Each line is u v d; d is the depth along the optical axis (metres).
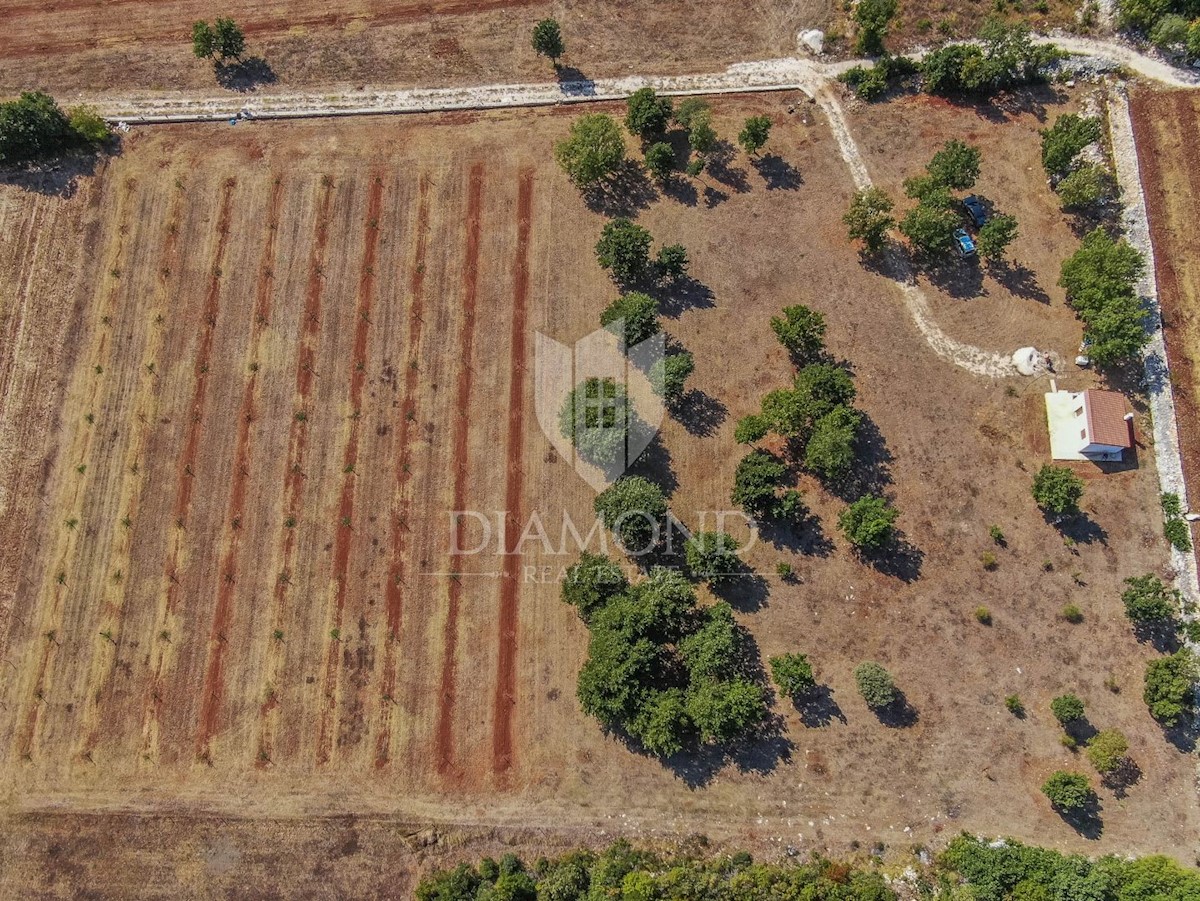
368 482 46.22
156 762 42.19
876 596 43.22
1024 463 44.75
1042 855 37.38
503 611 43.75
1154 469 44.12
